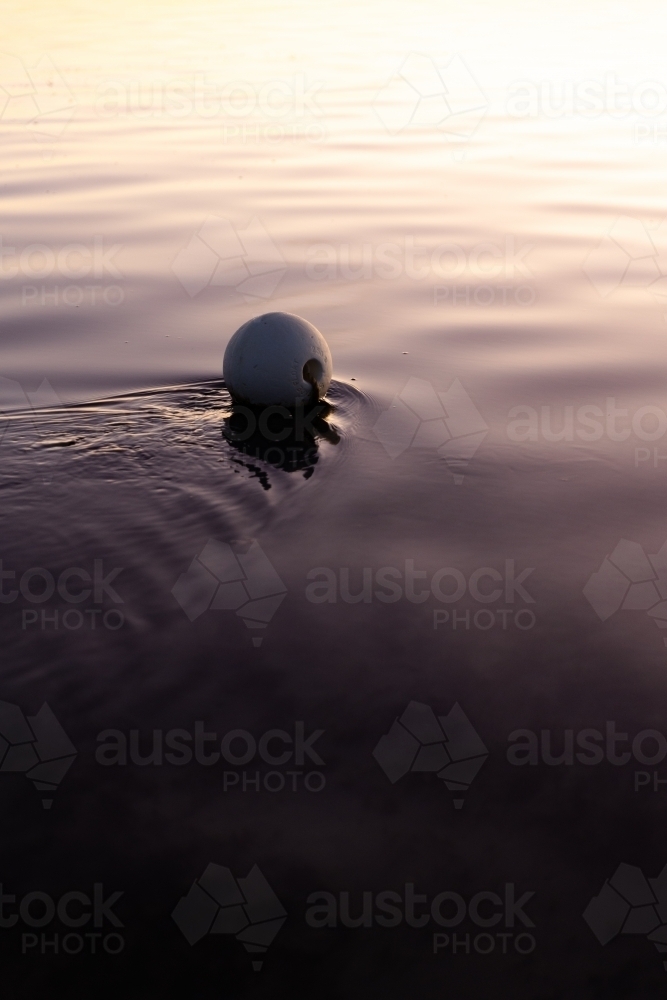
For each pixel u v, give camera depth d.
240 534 5.92
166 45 28.61
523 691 4.61
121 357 8.82
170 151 17.30
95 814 3.93
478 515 6.15
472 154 17.02
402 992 3.24
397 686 4.64
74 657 4.82
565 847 3.79
